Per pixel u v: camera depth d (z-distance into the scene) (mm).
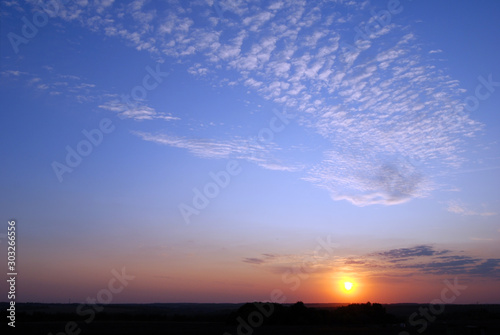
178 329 46562
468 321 68562
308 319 60781
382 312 67812
